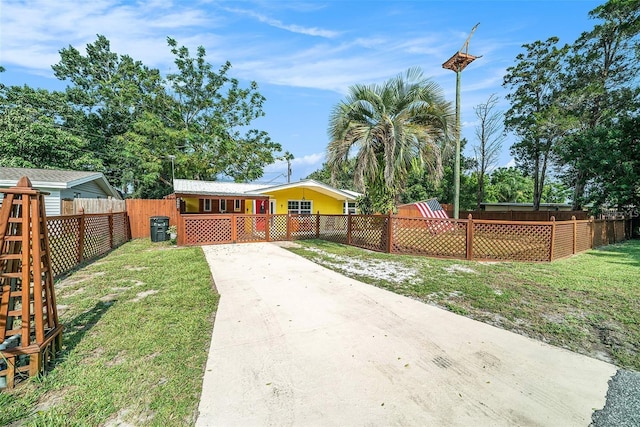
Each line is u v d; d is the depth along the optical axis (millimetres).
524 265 6703
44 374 2309
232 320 3480
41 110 20375
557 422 1887
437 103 8289
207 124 24797
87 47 24312
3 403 1992
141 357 2619
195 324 3307
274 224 10906
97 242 7535
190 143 21594
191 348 2791
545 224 7188
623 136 13508
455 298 4344
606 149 13742
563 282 5227
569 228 8070
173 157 20203
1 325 2199
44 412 1918
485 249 7297
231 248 9086
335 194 16250
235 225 10336
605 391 2217
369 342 2965
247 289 4707
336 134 8805
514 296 4449
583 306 4047
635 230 13430
